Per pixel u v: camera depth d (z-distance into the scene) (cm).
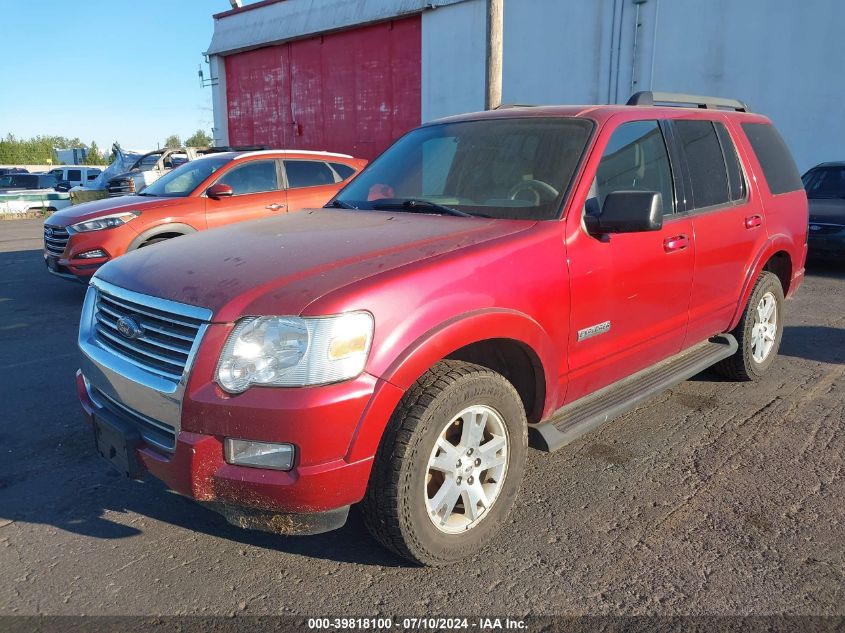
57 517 330
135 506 340
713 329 445
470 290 271
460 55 1655
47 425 442
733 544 301
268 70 2267
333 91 2042
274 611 259
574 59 1445
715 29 1237
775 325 512
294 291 244
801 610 257
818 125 1147
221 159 866
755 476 363
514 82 1562
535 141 361
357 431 240
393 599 266
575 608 260
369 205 379
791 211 511
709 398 476
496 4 889
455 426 280
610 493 347
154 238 790
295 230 326
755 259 462
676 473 368
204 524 324
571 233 318
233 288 251
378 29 1858
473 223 320
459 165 375
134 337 270
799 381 509
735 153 459
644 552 295
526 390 317
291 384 233
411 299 254
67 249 769
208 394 238
